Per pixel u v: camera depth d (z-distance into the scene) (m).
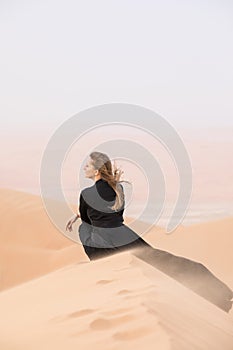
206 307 4.84
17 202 15.22
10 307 4.63
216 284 6.35
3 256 12.95
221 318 4.70
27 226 14.14
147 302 4.23
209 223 13.10
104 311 4.10
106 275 5.13
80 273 5.34
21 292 5.07
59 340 3.74
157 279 5.16
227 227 12.55
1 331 4.05
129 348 3.56
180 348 3.62
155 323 3.84
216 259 11.48
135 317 3.95
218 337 4.18
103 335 3.74
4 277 12.48
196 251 11.98
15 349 3.74
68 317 4.10
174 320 4.10
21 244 13.45
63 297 4.70
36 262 12.94
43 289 5.03
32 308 4.49
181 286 5.25
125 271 5.22
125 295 4.44
